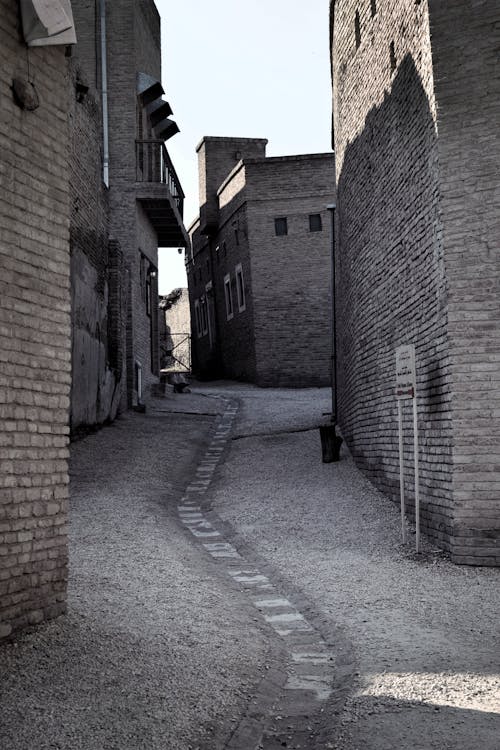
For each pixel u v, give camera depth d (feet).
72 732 16.96
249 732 18.44
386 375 46.47
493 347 34.42
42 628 23.45
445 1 36.29
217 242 141.59
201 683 20.68
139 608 27.04
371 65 49.49
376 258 48.67
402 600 29.45
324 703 20.51
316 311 122.21
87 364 64.90
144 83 86.38
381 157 47.11
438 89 36.01
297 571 34.55
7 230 23.40
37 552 23.91
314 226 122.62
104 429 71.05
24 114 24.47
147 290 96.43
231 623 26.63
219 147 142.10
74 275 59.88
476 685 20.31
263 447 66.44
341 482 51.57
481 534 33.91
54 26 24.21
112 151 84.28
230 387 125.59
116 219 84.17
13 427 23.15
